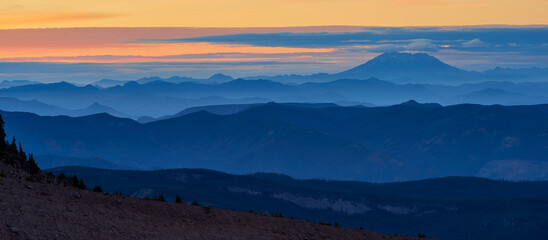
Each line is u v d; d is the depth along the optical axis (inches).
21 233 1305.4
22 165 2110.0
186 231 1653.5
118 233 1488.7
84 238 1397.6
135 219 1628.9
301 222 2000.5
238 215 1915.6
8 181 1638.8
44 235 1337.4
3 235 1268.5
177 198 2005.4
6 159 2074.3
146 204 1776.6
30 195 1551.4
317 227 1975.9
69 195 1658.5
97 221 1515.7
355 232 2027.6
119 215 1619.1
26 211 1421.0
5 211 1380.4
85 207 1593.3
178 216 1759.4
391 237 2076.8
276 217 2038.6
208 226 1743.4
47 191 1638.8
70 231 1405.0
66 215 1483.8
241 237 1705.2
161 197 1974.7
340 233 1971.0
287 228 1891.0
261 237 1745.8
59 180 2108.8
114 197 1770.4
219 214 1875.0
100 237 1429.6
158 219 1685.5
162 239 1539.1
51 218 1430.9
